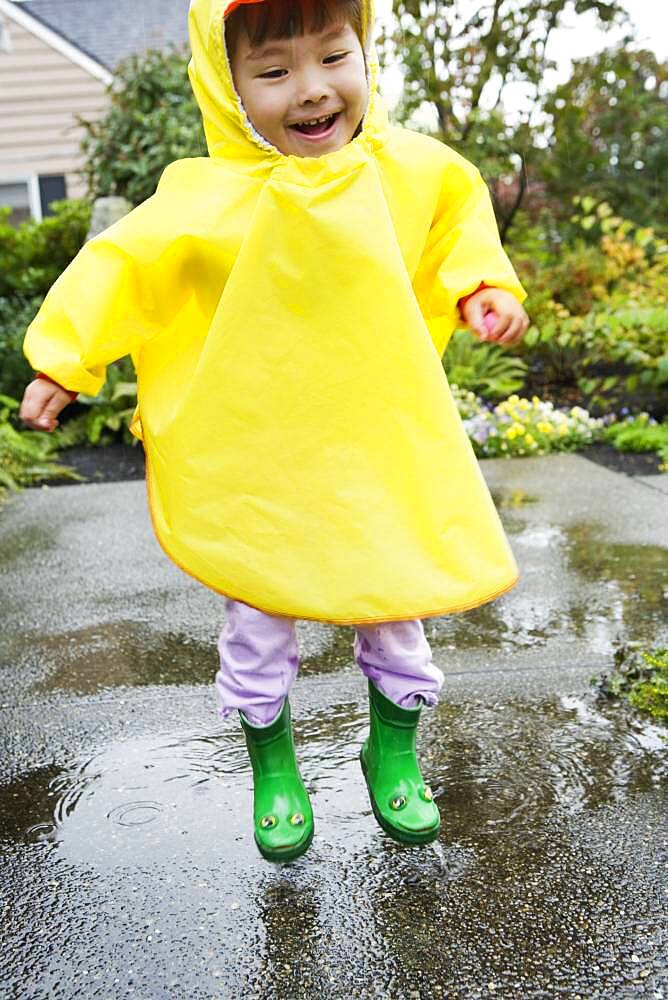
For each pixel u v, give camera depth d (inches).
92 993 69.2
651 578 150.9
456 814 89.0
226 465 75.3
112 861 84.4
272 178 73.5
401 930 74.1
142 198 367.9
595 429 267.1
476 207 81.7
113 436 293.9
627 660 116.3
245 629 79.2
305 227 72.0
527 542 172.4
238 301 73.5
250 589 75.8
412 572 74.0
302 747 102.3
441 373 75.8
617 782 93.1
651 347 281.4
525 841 84.6
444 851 83.7
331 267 72.3
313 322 73.1
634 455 249.0
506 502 200.5
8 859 85.2
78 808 92.8
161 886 80.6
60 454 280.8
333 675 120.2
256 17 70.9
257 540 75.3
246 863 83.3
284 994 68.3
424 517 74.6
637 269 358.6
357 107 74.5
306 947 72.7
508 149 372.2
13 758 102.9
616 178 430.6
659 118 435.8
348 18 72.7
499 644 128.0
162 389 79.6
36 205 560.4
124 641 135.9
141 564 171.3
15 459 254.1
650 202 432.5
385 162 77.2
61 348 73.9
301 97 72.0
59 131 550.3
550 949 71.6
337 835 86.7
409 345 73.8
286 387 73.8
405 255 77.7
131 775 98.4
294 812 81.7
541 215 416.5
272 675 80.6
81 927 76.0
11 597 156.6
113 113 375.6
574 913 75.3
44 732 108.5
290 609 75.2
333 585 74.4
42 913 77.9
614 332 281.9
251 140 74.5
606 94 420.8
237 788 95.3
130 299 75.7
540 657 123.0
